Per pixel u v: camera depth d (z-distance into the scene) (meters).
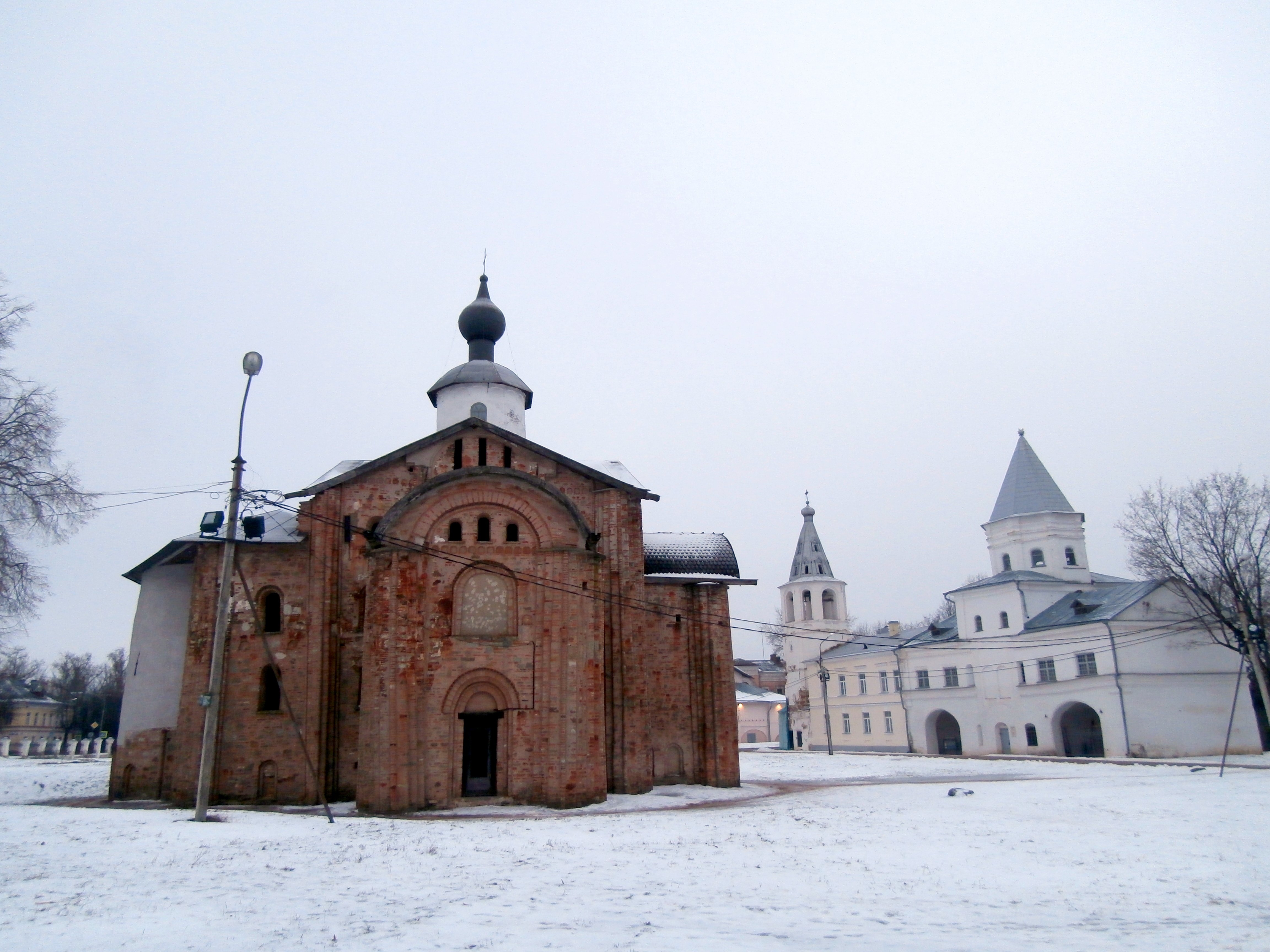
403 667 28.00
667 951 9.65
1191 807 24.69
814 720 79.88
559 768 28.17
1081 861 16.12
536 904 12.38
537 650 29.36
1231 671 54.00
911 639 70.88
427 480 31.78
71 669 112.94
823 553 85.06
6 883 13.19
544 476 33.56
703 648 35.69
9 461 29.39
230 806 30.06
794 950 9.66
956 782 38.78
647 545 37.69
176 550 34.81
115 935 10.19
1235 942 10.13
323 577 31.44
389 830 21.39
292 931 10.53
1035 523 65.69
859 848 18.20
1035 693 57.88
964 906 12.25
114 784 33.91
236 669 31.36
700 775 34.72
